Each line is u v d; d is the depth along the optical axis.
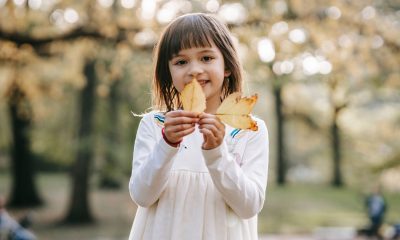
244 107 1.91
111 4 10.41
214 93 2.16
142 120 2.31
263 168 2.18
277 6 9.53
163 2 9.30
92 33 10.24
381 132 28.27
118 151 18.66
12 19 9.98
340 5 9.77
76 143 17.81
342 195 28.08
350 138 33.16
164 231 2.09
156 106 2.36
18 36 10.16
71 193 18.66
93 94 17.92
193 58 2.12
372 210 14.64
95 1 10.22
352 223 19.08
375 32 9.98
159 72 2.28
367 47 9.95
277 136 33.16
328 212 22.34
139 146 2.25
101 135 18.58
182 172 2.13
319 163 43.69
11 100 14.47
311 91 29.56
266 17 9.17
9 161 37.50
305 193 28.59
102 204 22.70
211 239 2.06
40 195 23.05
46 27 10.94
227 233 2.09
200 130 1.91
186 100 1.93
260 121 2.28
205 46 2.12
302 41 9.21
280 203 24.84
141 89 17.83
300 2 9.60
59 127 21.14
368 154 31.86
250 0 9.13
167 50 2.16
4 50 10.69
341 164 33.69
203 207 2.09
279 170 33.44
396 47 10.17
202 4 9.14
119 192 26.38
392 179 29.91
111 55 12.59
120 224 18.64
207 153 1.93
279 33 8.99
